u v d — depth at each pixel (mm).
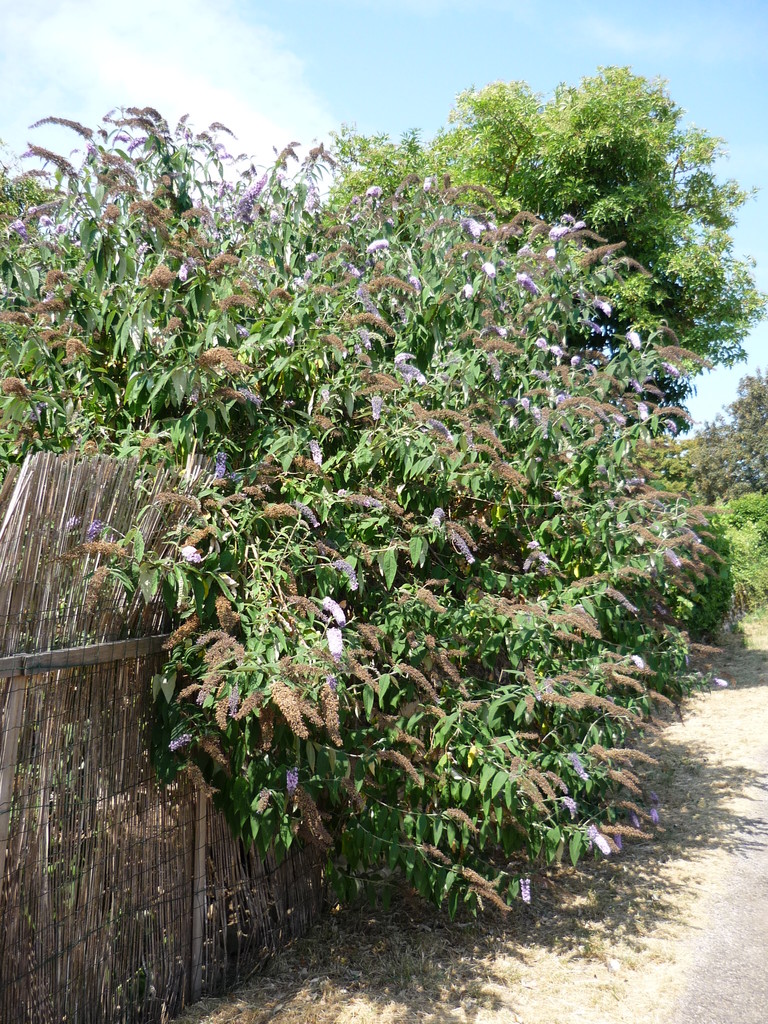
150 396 3152
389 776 3223
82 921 2561
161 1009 2801
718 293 10281
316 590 3314
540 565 4055
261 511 3016
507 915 3754
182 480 2936
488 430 3451
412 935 3518
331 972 3188
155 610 2891
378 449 3457
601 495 4266
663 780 5809
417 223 4598
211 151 4121
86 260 3447
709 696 8391
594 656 3979
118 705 2727
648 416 4230
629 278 9406
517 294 4316
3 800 2297
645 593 4562
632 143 10305
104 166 3531
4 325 3334
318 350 3445
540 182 10633
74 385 3510
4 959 2322
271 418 3488
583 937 3557
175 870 2908
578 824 3602
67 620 2494
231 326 3244
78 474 2498
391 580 3182
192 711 2840
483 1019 2883
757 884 4098
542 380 4086
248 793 2852
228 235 4199
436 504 3717
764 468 34250
